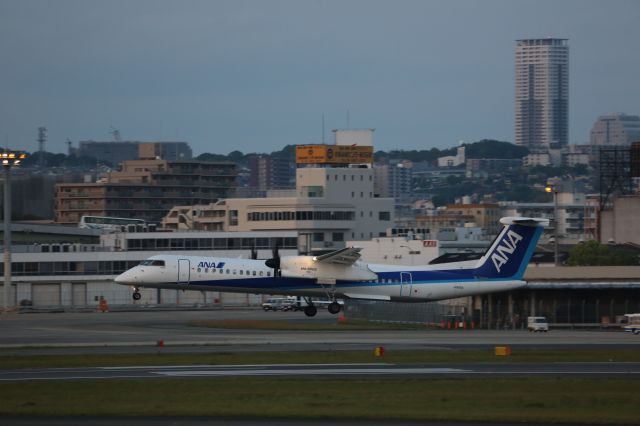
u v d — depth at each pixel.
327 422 126.25
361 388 155.00
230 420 127.06
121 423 124.69
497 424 125.81
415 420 127.50
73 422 125.31
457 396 146.75
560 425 125.56
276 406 137.38
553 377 169.38
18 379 166.50
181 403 140.00
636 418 129.50
